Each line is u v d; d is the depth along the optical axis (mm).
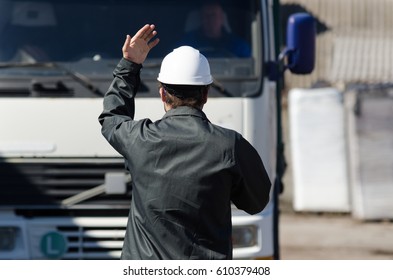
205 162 7902
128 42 8445
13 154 12133
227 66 12445
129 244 8109
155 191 7930
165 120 8078
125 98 8414
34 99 12148
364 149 30562
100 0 12766
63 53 12484
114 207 12148
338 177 31016
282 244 25750
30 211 12203
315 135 31219
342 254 24078
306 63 13164
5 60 12414
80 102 12141
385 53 41156
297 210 31266
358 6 42844
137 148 8000
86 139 12125
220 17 12727
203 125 8000
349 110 30844
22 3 12742
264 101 12266
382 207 30141
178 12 12766
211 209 7926
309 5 42438
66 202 12172
